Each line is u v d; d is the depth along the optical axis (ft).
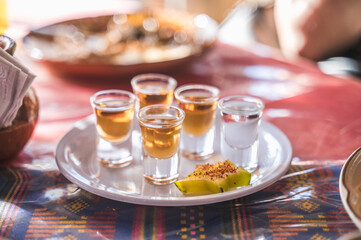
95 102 2.14
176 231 1.86
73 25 3.29
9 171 2.16
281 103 2.63
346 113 2.51
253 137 2.13
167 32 3.23
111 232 1.86
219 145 2.37
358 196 1.76
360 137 2.34
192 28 3.28
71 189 2.06
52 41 3.12
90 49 3.03
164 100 2.36
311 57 3.86
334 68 3.26
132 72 2.84
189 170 2.19
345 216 1.90
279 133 2.30
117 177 2.11
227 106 2.19
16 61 2.03
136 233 1.86
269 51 3.24
